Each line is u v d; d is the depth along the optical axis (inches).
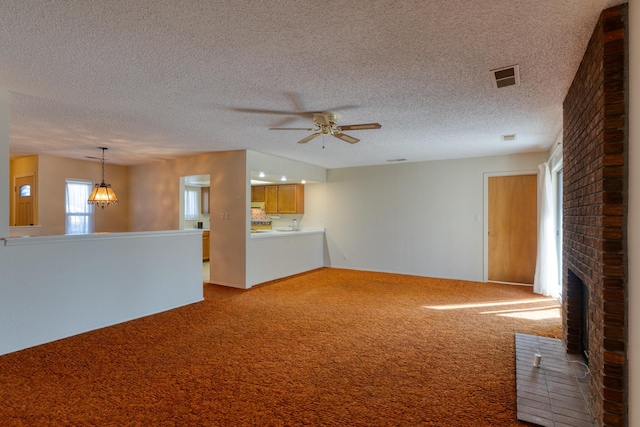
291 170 252.7
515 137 175.5
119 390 91.7
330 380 98.0
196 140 184.7
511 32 75.9
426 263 256.1
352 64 91.7
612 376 68.4
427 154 226.4
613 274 68.4
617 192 67.9
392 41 79.6
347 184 288.7
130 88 108.4
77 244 135.2
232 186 219.0
